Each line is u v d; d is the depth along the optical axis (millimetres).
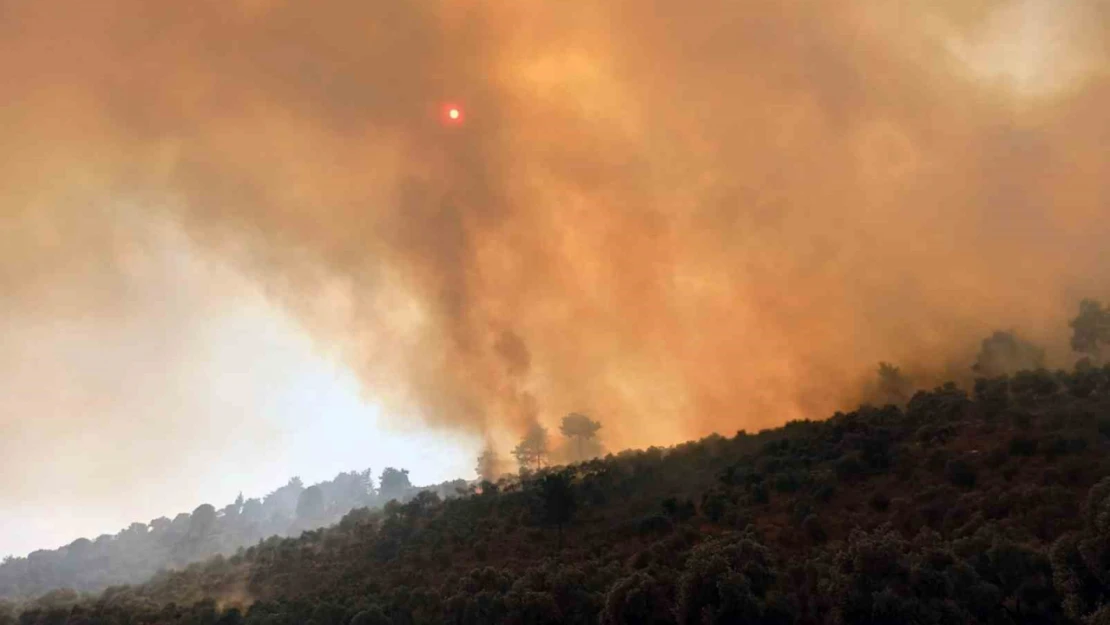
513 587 42375
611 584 40406
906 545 31969
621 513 57375
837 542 38438
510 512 64312
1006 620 26672
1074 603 25344
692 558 36000
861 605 27953
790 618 30938
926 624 26547
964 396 56469
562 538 55312
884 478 46625
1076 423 43438
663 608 35500
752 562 33844
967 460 43656
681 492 58094
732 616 31188
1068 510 33594
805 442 57719
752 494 49688
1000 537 30266
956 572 28078
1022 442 42375
